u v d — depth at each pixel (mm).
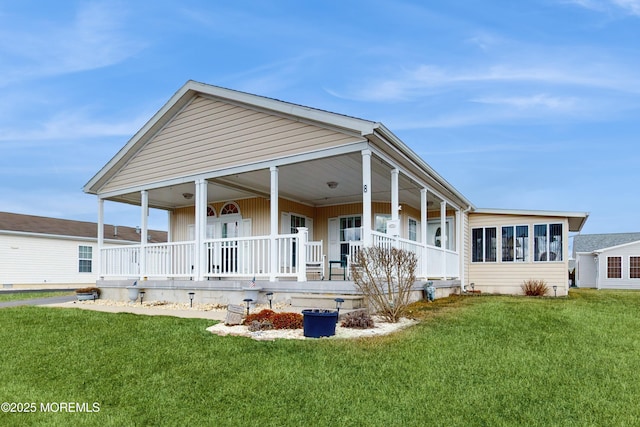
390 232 9688
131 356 5301
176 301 10664
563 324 7480
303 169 10586
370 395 4207
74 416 3838
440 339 6121
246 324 6910
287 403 4051
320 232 15172
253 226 13969
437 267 13172
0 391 4371
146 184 11938
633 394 4316
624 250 25594
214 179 11234
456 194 14039
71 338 6207
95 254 24422
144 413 3889
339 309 7895
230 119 10602
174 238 15680
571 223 17453
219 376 4637
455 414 3865
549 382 4594
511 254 16297
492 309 9070
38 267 21672
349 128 8617
